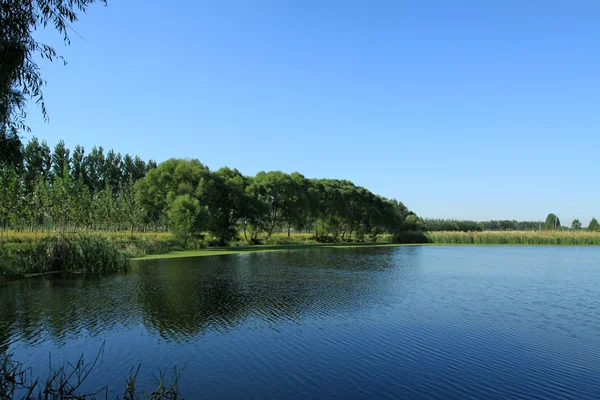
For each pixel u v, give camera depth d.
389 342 15.75
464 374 12.66
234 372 12.66
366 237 106.06
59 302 22.17
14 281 29.05
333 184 97.25
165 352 14.45
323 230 94.75
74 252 34.72
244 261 44.66
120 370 12.82
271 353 14.41
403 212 155.12
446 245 82.88
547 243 82.56
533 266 41.91
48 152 81.25
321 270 37.09
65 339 15.80
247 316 19.47
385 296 24.69
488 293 26.00
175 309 20.75
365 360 13.78
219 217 68.00
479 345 15.45
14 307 20.97
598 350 14.99
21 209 42.38
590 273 36.12
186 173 66.31
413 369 13.09
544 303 23.06
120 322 18.17
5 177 39.88
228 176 75.88
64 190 50.03
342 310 20.92
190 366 13.16
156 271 35.06
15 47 10.36
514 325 18.31
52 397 10.65
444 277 33.09
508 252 62.22
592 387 11.82
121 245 48.22
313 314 20.05
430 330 17.45
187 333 16.67
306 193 87.38
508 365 13.48
